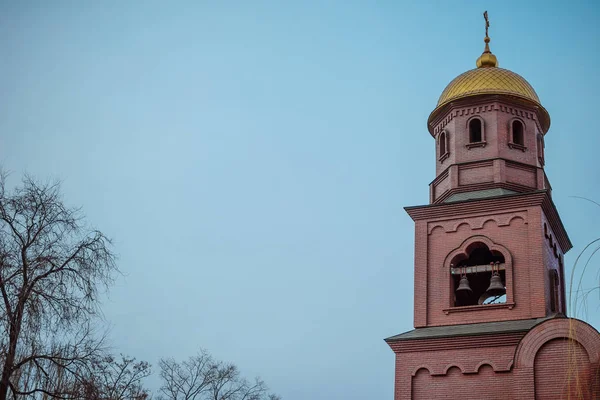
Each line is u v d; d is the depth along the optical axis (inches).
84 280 886.4
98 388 877.8
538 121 1562.5
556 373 1170.6
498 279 1369.3
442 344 1314.0
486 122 1517.0
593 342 1158.3
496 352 1273.4
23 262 848.3
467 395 1268.5
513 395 1192.2
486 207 1423.5
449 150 1534.2
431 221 1465.3
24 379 850.1
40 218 879.7
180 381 1904.5
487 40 1670.8
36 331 843.4
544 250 1376.7
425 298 1408.7
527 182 1480.1
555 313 1326.3
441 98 1594.5
